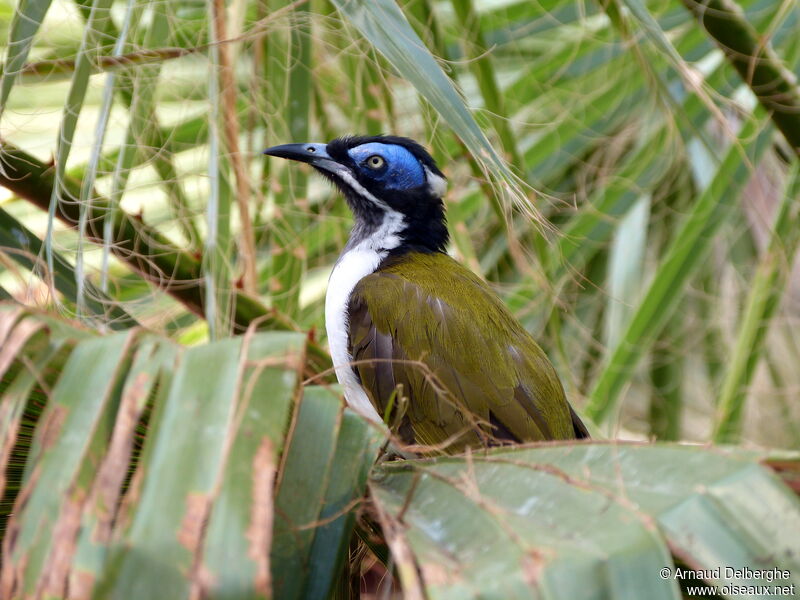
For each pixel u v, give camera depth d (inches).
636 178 388.5
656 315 364.5
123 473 150.3
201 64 331.9
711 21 303.6
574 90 388.2
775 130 355.3
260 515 141.9
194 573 137.6
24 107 335.9
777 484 157.5
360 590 228.4
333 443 177.0
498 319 346.9
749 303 351.6
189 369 159.5
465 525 158.4
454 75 291.0
